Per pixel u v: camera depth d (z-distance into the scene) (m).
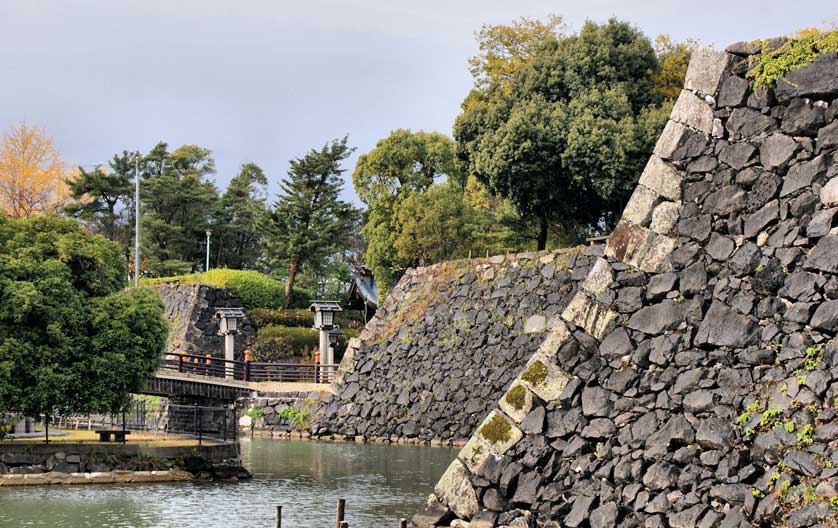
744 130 13.56
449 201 54.38
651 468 13.02
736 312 12.97
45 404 24.39
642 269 13.96
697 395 12.94
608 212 43.31
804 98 13.09
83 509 21.16
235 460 27.11
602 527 13.16
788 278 12.66
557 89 44.53
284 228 62.03
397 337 39.91
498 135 41.94
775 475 11.93
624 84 43.69
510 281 36.62
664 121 39.78
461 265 39.22
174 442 27.42
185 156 81.94
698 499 12.49
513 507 14.05
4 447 24.59
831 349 12.02
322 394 41.41
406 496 23.62
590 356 14.05
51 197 68.50
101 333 25.11
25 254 25.12
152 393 39.31
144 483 25.12
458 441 36.09
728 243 13.33
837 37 12.95
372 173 60.28
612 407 13.62
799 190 12.88
